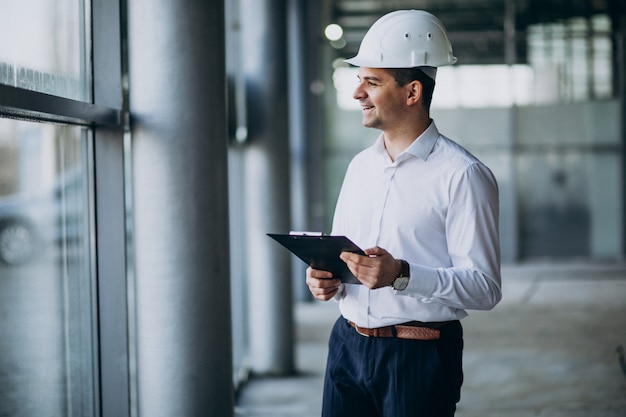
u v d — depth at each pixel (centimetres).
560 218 1127
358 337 229
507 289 978
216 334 339
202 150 330
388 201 226
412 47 223
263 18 587
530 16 1104
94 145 308
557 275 1075
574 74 1112
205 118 330
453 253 221
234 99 564
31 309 279
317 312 854
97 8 307
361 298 227
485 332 731
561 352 645
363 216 232
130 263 436
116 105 309
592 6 1102
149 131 327
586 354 637
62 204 299
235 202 589
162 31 325
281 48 589
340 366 233
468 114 1124
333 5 1090
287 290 598
